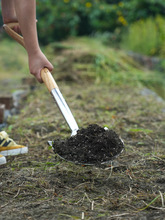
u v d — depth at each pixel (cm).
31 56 135
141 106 252
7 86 366
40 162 146
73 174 133
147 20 549
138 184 126
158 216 106
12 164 144
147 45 516
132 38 550
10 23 145
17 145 156
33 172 136
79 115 223
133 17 582
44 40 669
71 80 373
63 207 112
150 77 390
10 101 251
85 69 392
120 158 149
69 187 124
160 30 505
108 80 367
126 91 320
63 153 128
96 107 248
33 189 123
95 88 337
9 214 108
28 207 112
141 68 450
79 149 127
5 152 153
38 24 645
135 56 482
